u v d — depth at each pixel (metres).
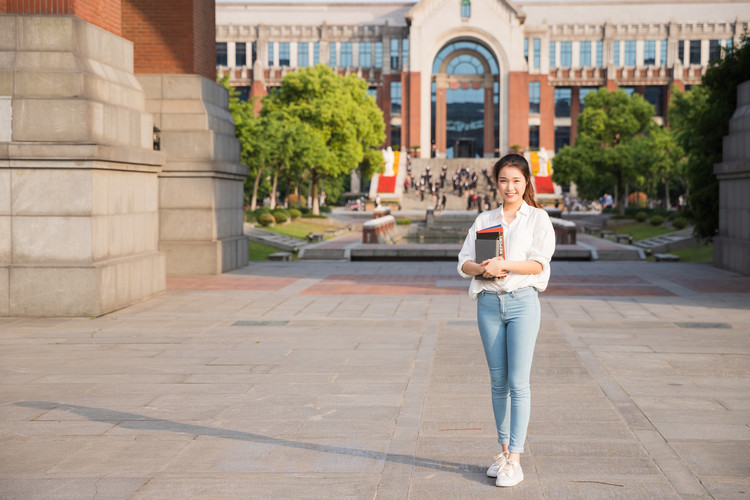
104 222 11.74
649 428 5.61
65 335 9.68
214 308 12.19
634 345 8.84
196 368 7.71
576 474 4.67
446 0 83.88
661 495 4.32
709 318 10.95
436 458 4.99
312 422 5.82
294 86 51.06
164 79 17.78
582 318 10.99
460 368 7.68
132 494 4.38
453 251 24.48
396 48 89.62
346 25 91.00
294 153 44.28
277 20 92.56
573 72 90.56
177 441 5.36
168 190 17.78
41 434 5.53
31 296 11.21
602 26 90.94
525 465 4.84
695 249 27.58
